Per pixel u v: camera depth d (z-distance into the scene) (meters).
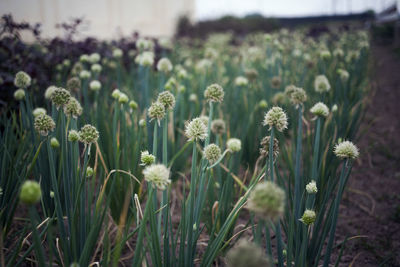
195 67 5.10
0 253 1.21
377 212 2.41
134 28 12.04
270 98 3.03
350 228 2.22
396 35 10.98
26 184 0.89
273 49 4.56
